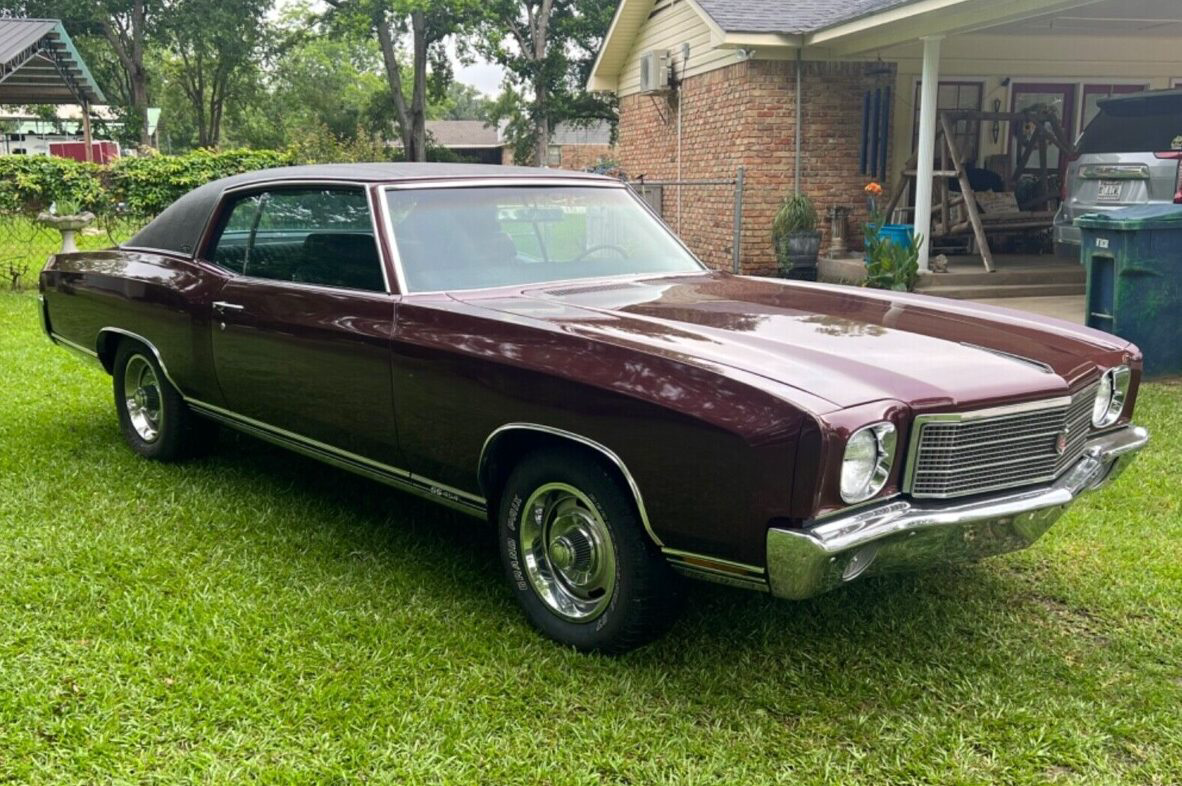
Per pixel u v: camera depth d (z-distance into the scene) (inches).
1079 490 126.6
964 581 151.5
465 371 132.0
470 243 157.6
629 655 127.6
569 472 124.0
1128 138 389.4
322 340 153.1
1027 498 117.4
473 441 133.5
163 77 2390.5
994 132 565.9
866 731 111.6
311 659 124.6
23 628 130.2
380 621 135.3
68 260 223.5
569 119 1409.9
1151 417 242.7
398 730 109.8
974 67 555.2
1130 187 386.6
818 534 102.3
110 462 205.6
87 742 106.4
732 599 144.6
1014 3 372.5
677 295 152.9
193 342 182.2
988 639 133.4
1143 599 144.8
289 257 167.0
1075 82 569.6
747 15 528.1
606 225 176.6
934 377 114.6
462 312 136.8
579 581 128.1
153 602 139.4
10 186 514.6
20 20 719.7
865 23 444.5
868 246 431.2
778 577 105.4
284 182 170.9
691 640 132.1
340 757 104.6
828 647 130.8
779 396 104.1
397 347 140.8
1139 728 112.2
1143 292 284.8
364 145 1266.0
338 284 156.3
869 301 153.9
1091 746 108.3
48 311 228.2
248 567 152.9
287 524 172.4
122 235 568.1
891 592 147.6
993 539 116.6
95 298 208.7
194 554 157.4
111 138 1608.0
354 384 149.6
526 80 1403.8
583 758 105.6
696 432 108.4
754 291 159.6
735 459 105.7
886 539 107.3
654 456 112.6
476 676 121.2
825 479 102.3
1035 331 141.0
